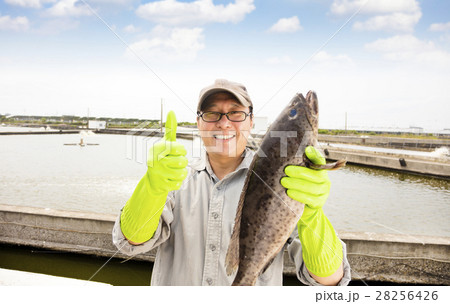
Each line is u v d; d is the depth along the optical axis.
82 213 6.72
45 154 26.77
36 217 6.60
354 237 5.51
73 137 49.16
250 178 1.81
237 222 1.82
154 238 1.82
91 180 14.80
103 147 34.00
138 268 6.17
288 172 1.68
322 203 1.69
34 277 2.84
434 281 5.38
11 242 6.68
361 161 21.16
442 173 16.64
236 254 1.81
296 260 2.02
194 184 2.03
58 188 12.80
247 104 1.87
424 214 9.12
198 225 1.93
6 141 40.44
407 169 18.55
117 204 10.59
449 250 5.34
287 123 1.86
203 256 1.89
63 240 6.50
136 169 18.73
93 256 6.35
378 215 9.16
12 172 17.11
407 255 5.41
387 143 29.70
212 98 1.81
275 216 1.78
